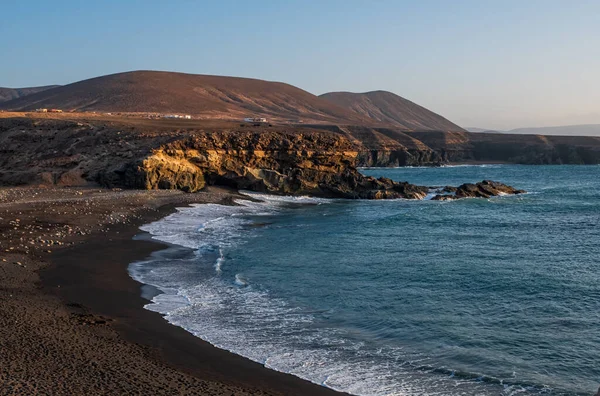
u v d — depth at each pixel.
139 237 33.25
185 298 20.72
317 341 16.45
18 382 11.84
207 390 12.46
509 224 43.22
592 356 15.30
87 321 16.86
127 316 17.95
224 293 21.69
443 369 14.40
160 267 25.88
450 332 17.36
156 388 12.29
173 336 16.31
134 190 53.69
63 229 32.78
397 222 44.00
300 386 13.16
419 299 21.14
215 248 31.22
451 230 39.81
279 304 20.34
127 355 14.30
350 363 14.76
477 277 24.67
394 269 26.36
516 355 15.44
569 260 28.66
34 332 15.28
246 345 15.93
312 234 37.22
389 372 14.19
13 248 26.56
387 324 18.19
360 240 34.97
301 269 26.27
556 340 16.61
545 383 13.53
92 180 56.38
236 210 49.66
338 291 22.25
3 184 55.81
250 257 29.00
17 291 19.61
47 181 55.41
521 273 25.45
